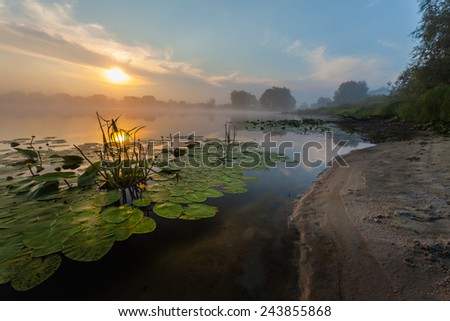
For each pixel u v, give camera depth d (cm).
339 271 137
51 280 133
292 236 179
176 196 251
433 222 179
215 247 165
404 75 1436
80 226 181
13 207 214
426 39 1046
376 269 135
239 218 209
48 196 242
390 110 1301
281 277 136
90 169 281
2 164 388
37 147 571
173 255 156
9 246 154
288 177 335
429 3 1019
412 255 144
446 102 747
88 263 146
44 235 168
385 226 178
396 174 302
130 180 278
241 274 138
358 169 342
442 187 246
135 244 168
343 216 201
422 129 751
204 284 131
